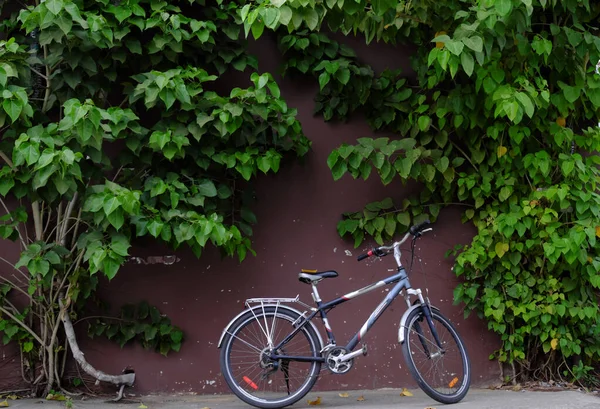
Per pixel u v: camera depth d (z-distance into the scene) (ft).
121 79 16.79
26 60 15.24
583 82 17.01
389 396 16.76
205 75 15.75
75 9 13.92
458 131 17.67
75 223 16.33
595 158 17.30
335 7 14.56
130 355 16.90
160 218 15.24
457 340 16.39
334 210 17.88
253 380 16.37
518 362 17.81
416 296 17.79
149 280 17.07
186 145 16.05
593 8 17.92
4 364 16.33
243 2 16.74
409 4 17.29
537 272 17.69
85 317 16.69
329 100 17.79
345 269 17.81
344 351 15.76
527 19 14.93
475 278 17.74
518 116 15.57
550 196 16.52
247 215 17.06
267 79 15.38
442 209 18.11
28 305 16.42
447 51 14.79
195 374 17.07
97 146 13.84
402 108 17.66
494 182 17.69
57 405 15.31
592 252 17.35
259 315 15.79
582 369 17.37
